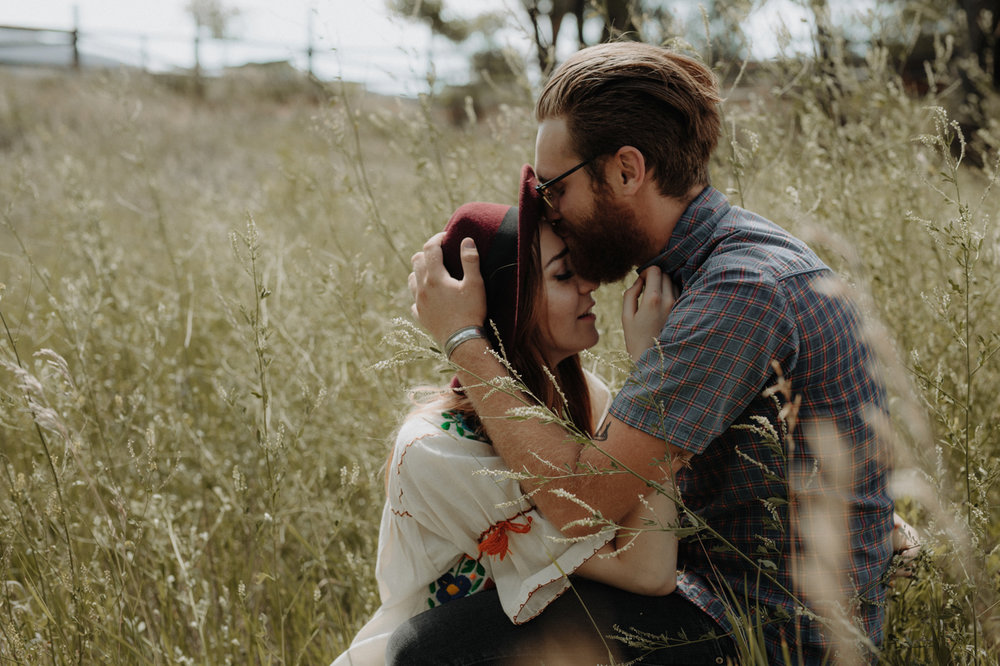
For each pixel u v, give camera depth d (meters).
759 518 1.75
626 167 1.73
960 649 1.78
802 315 1.63
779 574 1.73
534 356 1.86
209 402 3.45
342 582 2.45
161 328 3.30
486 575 1.85
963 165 3.32
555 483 1.66
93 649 2.06
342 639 2.25
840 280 1.73
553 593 1.72
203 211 4.41
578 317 1.88
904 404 1.69
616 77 1.72
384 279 3.01
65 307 2.71
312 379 2.95
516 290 1.82
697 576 1.84
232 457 2.87
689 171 1.76
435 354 1.71
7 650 1.92
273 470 2.11
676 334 1.63
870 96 2.98
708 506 1.81
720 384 1.61
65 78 14.95
